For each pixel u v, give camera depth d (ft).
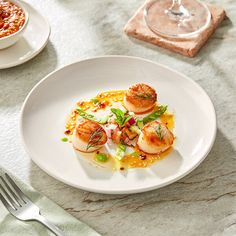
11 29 3.65
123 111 3.29
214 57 3.74
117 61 3.48
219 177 3.08
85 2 4.12
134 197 2.98
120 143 3.12
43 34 3.79
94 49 3.78
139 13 3.99
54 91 3.36
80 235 2.80
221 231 2.87
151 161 3.05
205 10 4.00
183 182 3.05
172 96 3.35
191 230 2.87
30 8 3.90
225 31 3.92
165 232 2.87
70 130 3.21
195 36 3.80
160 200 2.98
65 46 3.79
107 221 2.90
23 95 3.47
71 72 3.43
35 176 3.07
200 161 3.00
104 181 2.96
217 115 3.40
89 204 2.97
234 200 2.99
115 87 3.43
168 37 3.80
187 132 3.19
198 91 3.32
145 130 3.07
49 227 2.79
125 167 3.02
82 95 3.38
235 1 4.13
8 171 3.03
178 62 3.71
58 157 3.06
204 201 2.98
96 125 3.09
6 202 2.89
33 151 3.04
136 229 2.88
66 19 3.98
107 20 3.99
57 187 3.03
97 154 3.07
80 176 2.98
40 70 3.62
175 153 3.09
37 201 2.92
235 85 3.57
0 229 2.83
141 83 3.32
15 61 3.59
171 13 3.97
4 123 3.31
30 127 3.18
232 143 3.24
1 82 3.54
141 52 3.77
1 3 3.79
